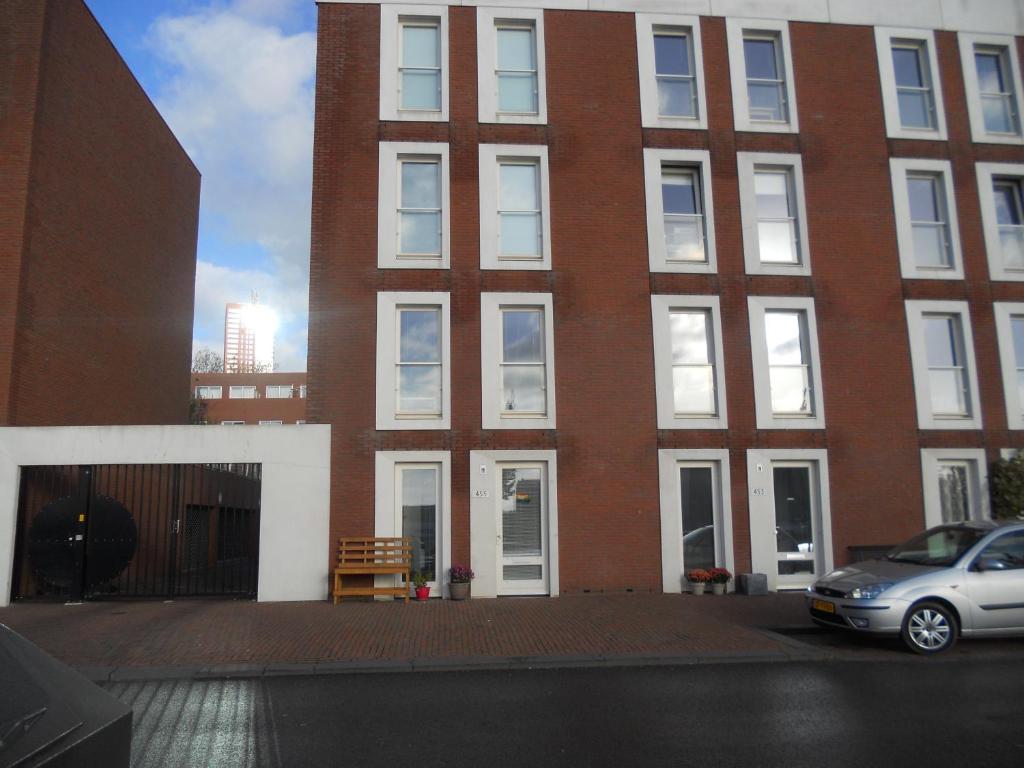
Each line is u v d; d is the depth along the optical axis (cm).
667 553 1509
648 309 1580
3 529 1409
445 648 995
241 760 590
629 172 1622
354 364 1510
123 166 2138
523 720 697
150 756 601
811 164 1677
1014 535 1016
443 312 1539
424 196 1597
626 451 1531
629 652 973
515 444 1511
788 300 1622
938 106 1730
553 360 1545
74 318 1844
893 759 580
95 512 1442
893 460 1592
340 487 1468
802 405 1608
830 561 1545
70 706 286
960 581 979
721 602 1378
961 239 1695
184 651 981
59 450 1438
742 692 795
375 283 1538
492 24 1647
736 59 1691
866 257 1656
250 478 1478
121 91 2117
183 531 1487
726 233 1628
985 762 572
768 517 1542
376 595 1404
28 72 1652
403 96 1627
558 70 1644
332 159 1573
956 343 1680
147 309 2333
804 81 1703
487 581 1462
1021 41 1788
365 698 781
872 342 1628
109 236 2048
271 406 5100
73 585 1422
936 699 757
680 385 1584
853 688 808
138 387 2264
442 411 1508
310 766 576
